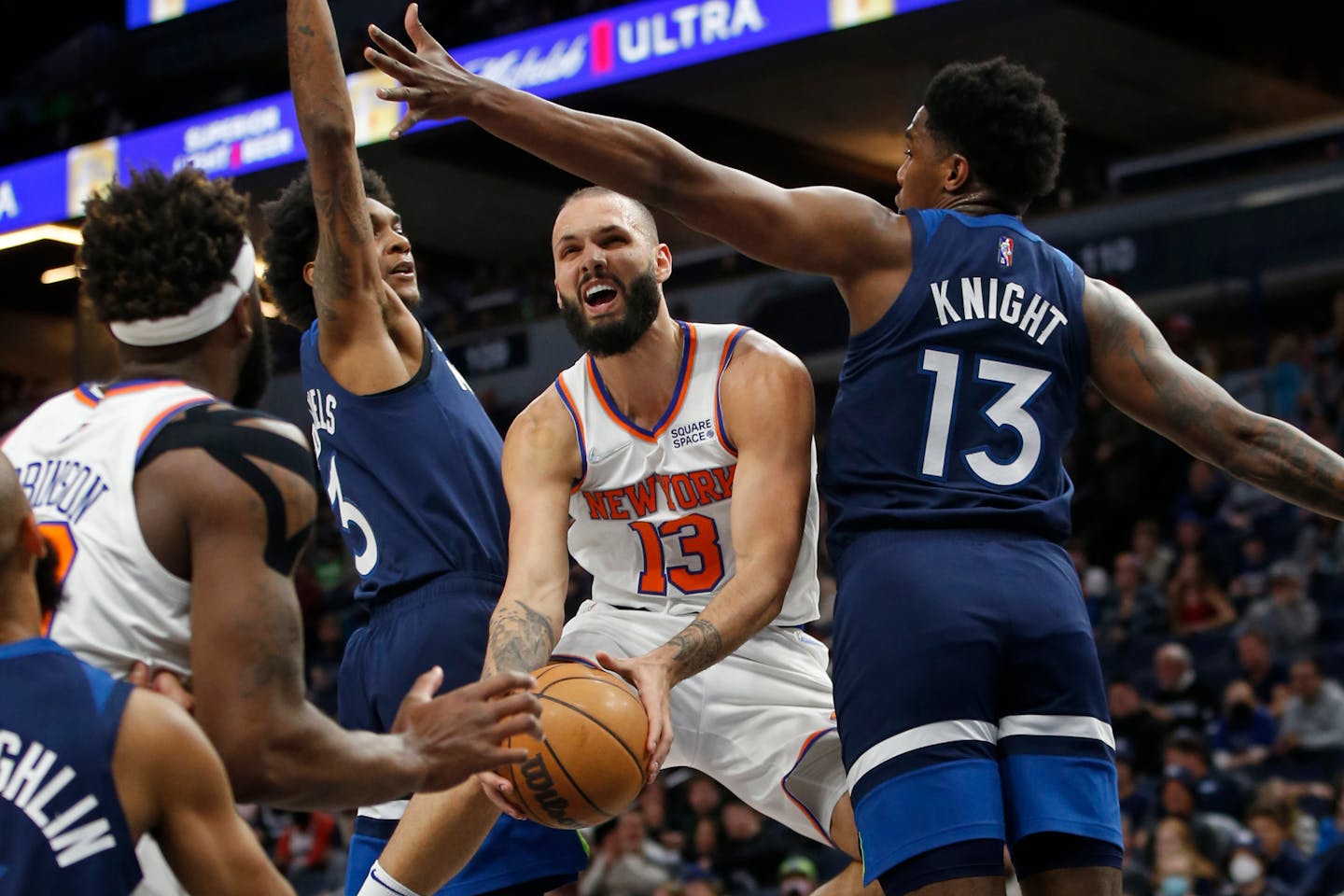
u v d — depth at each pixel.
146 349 2.34
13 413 19.67
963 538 2.68
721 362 3.26
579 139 2.61
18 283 19.20
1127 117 16.62
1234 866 7.29
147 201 2.30
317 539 15.81
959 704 2.61
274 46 15.91
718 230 2.69
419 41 2.63
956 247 2.78
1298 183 14.30
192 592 2.17
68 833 1.91
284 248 3.76
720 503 3.27
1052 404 2.77
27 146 16.03
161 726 1.99
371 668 3.41
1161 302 15.07
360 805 2.24
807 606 3.49
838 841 3.37
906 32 12.24
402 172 16.14
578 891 8.88
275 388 17.61
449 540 3.41
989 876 2.57
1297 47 15.22
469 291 18.86
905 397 2.73
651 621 3.38
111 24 17.55
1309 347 13.16
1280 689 8.76
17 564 2.04
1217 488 11.57
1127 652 10.22
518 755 2.29
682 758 3.49
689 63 12.98
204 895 2.01
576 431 3.29
